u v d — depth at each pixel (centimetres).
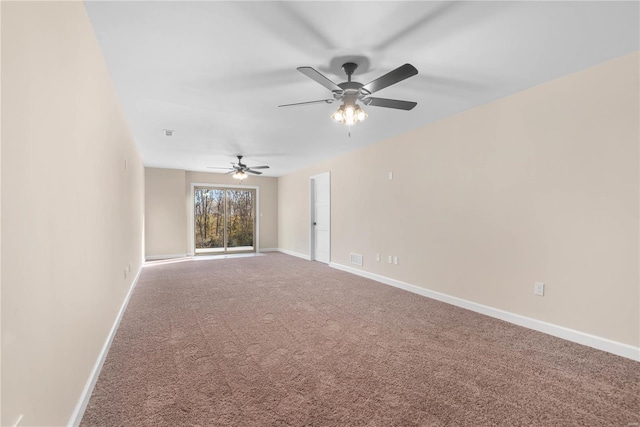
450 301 368
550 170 273
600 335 243
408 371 212
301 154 586
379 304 367
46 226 120
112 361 223
